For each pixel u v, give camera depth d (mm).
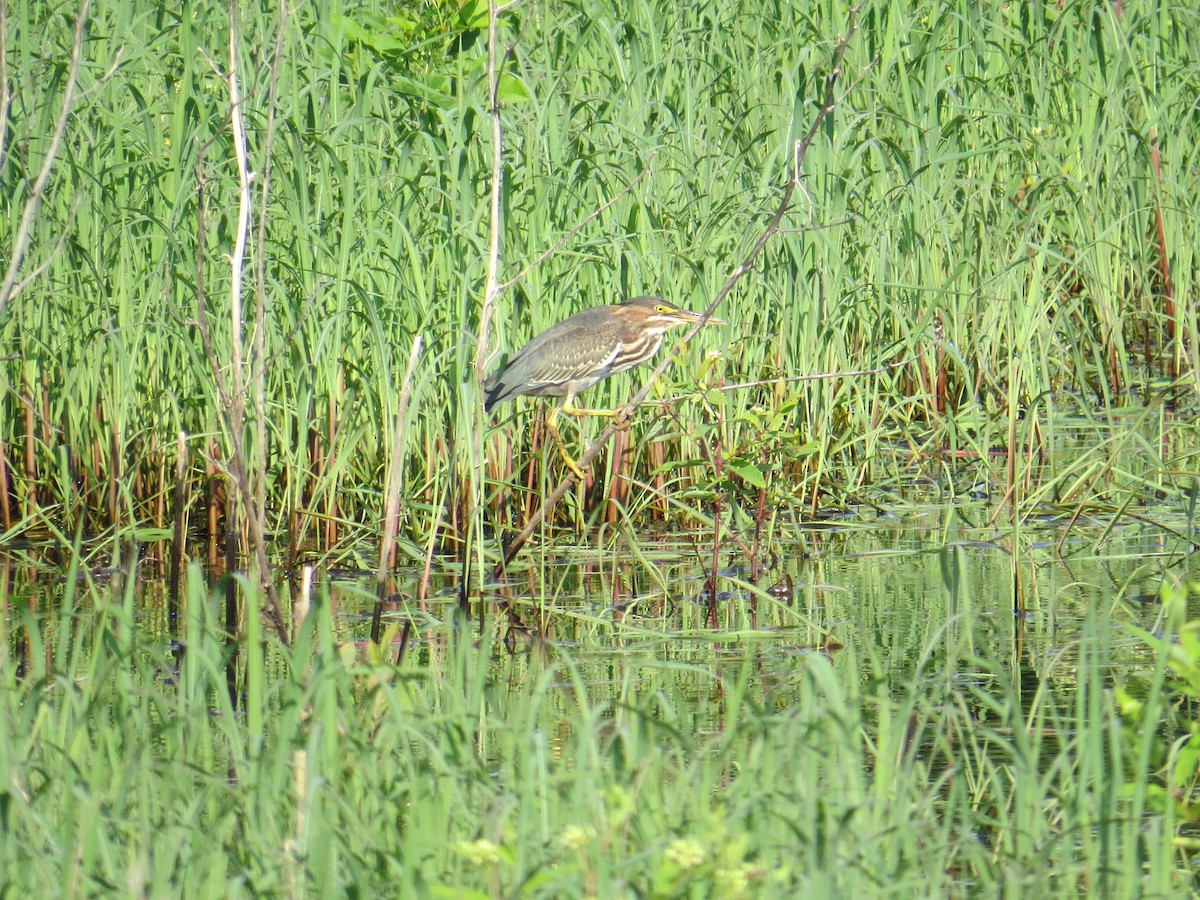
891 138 15953
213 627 8031
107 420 13477
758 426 12258
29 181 12562
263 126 13109
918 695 8680
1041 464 13836
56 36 14188
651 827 6277
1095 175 17531
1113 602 10422
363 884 5785
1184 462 14125
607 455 13914
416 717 7543
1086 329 15812
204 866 5965
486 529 13500
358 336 13453
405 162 13289
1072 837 6512
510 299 13156
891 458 15734
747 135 15234
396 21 13938
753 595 11578
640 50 14656
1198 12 18297
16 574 12625
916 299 15664
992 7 18297
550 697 9344
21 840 6336
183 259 13320
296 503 12773
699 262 13516
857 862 5945
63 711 7441
